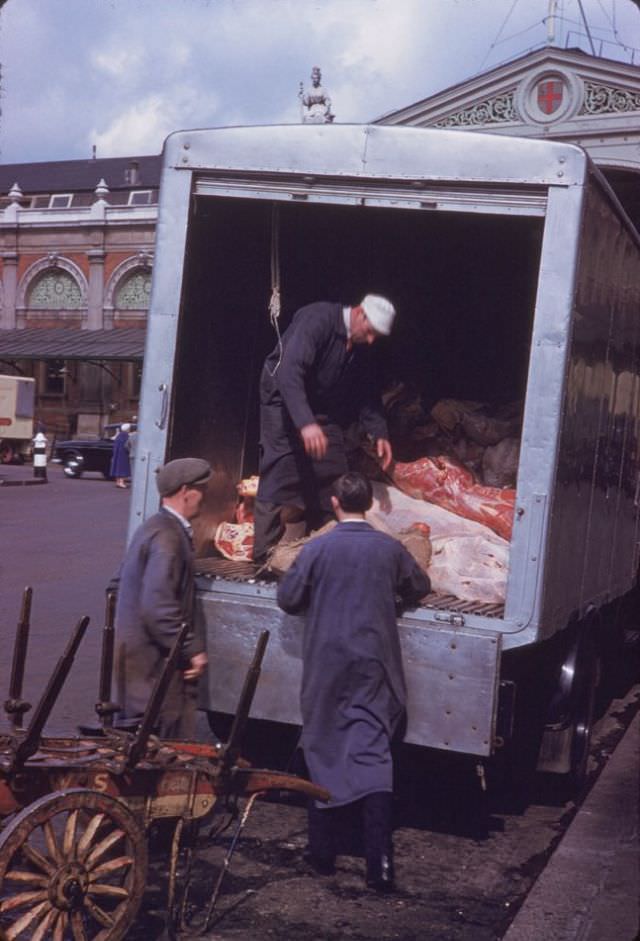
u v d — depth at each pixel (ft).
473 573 17.88
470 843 17.31
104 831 13.38
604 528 20.97
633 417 23.26
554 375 16.21
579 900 14.47
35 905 12.30
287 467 19.42
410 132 16.93
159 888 14.73
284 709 16.83
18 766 11.88
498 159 16.49
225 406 20.57
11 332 190.39
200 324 19.19
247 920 13.91
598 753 22.97
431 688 16.07
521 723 19.12
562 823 18.47
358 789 15.14
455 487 19.92
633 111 90.58
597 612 20.72
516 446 21.48
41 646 29.96
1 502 75.15
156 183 242.37
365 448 20.71
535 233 22.00
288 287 22.13
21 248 194.80
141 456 18.03
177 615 15.06
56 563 46.19
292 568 15.99
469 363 24.84
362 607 15.58
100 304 188.96
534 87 93.56
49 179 254.68
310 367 19.03
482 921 14.28
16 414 133.90
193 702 15.66
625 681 29.71
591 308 17.67
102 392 184.24
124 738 13.74
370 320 18.89
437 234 22.33
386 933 13.73
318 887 15.12
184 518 15.67
